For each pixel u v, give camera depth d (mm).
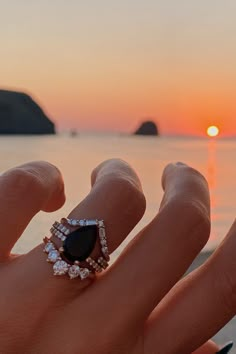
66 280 132
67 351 132
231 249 139
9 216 133
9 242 134
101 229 134
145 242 136
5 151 6367
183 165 154
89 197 138
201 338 139
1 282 132
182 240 134
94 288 135
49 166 148
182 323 138
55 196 147
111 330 133
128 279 134
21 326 131
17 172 137
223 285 137
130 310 133
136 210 137
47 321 132
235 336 545
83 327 132
